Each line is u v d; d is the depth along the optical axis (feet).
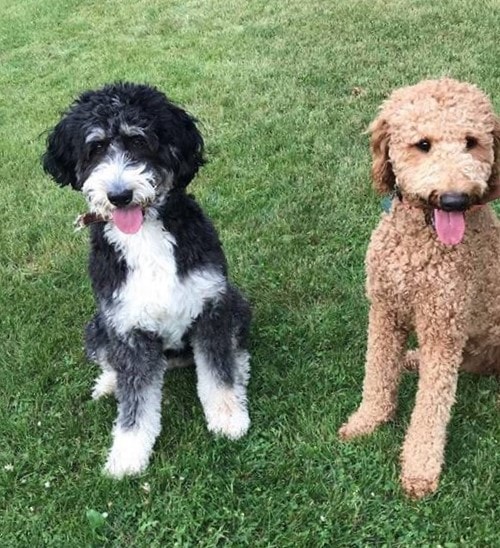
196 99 8.60
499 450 3.96
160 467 4.10
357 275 5.41
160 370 4.32
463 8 10.16
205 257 4.24
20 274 5.89
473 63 8.51
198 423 4.42
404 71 8.60
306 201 6.31
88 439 4.38
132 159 3.99
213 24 11.37
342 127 7.43
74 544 3.70
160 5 12.78
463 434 4.11
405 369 4.55
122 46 11.19
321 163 6.89
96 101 4.14
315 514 3.72
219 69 9.48
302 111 7.91
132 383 4.20
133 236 4.03
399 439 4.12
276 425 4.36
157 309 4.06
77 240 6.27
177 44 10.82
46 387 4.78
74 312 5.37
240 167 6.98
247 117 7.98
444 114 3.28
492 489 3.75
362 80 8.46
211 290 4.23
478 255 3.61
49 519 3.85
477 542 3.51
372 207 6.14
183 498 3.88
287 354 4.86
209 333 4.35
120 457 4.11
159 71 9.78
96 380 4.78
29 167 7.63
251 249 5.82
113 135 4.00
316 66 9.04
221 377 4.41
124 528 3.79
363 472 3.91
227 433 4.28
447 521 3.60
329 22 10.45
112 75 10.00
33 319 5.35
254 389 4.68
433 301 3.58
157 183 4.06
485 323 3.87
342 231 5.92
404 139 3.37
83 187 4.16
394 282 3.66
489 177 3.43
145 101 4.13
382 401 4.14
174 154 4.18
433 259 3.51
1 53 11.79
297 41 10.00
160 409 4.36
